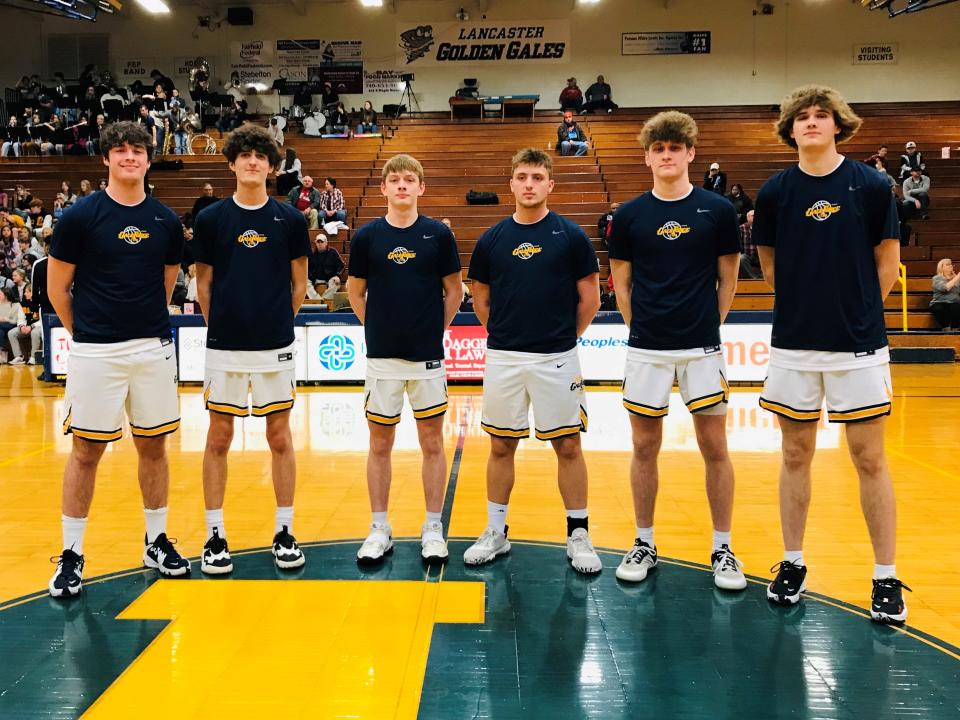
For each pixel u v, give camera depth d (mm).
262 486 4566
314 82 18000
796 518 2875
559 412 3174
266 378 3195
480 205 13977
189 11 18734
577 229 3188
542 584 3061
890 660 2443
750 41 18250
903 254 12781
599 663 2420
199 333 8859
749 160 15492
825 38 18156
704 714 2135
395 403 3326
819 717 2121
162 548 3189
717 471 3082
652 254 3012
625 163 15484
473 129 16969
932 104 17766
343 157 16016
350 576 3137
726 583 3000
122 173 2941
